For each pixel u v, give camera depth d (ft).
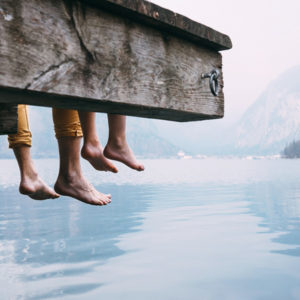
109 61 4.27
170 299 8.79
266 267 11.22
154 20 4.58
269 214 21.48
